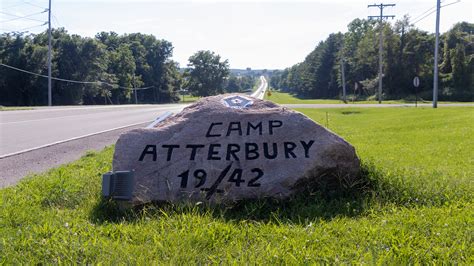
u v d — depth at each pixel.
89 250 3.79
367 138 14.59
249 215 4.96
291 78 158.25
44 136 15.21
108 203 5.32
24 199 5.72
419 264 3.53
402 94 76.88
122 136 5.84
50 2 47.66
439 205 5.35
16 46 64.69
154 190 5.43
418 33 77.50
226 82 146.88
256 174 5.48
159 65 113.44
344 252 3.78
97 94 80.19
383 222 4.57
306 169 5.47
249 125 5.84
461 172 7.55
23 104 66.62
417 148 11.42
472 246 3.90
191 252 3.77
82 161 9.41
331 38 104.38
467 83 74.88
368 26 101.62
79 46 73.38
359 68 86.38
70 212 5.18
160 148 5.72
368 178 5.87
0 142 13.20
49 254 3.74
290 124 5.78
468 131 15.24
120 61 92.44
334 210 5.13
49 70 47.78
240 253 3.75
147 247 3.89
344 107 40.41
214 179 5.46
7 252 3.78
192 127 5.88
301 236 4.20
